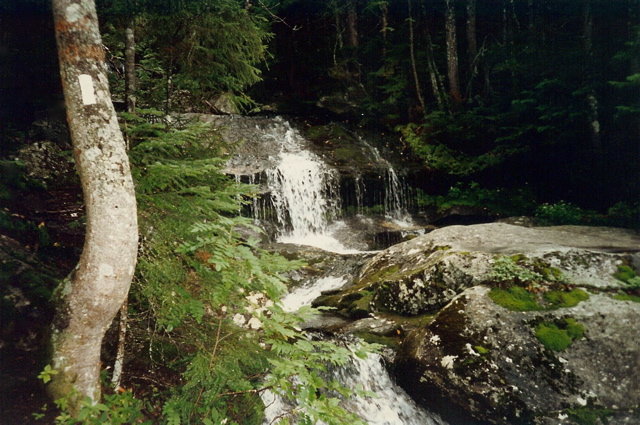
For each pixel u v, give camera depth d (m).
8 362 2.85
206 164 3.32
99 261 2.52
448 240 6.23
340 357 2.57
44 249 4.02
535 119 13.55
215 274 2.95
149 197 3.05
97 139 2.51
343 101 16.17
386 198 12.73
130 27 4.28
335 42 18.88
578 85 12.55
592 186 12.59
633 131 12.30
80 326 2.59
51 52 4.81
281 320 2.67
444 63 18.95
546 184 13.62
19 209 4.32
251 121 13.95
